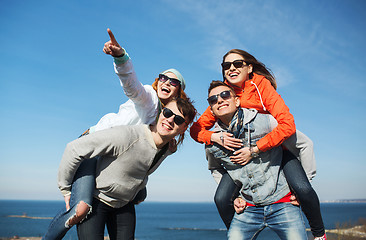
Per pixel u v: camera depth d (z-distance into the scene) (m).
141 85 3.15
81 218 2.72
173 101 3.12
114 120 3.37
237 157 3.31
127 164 2.82
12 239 37.56
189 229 75.69
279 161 3.33
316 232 3.20
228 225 3.75
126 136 2.78
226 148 3.37
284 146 3.42
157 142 3.00
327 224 50.75
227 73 3.67
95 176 2.88
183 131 3.28
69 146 2.72
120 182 2.85
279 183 3.30
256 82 3.51
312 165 3.24
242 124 3.32
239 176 3.43
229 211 3.64
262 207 3.36
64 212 2.73
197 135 3.63
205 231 69.75
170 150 3.33
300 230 3.13
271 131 3.21
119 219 3.16
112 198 2.92
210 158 3.71
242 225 3.43
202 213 192.62
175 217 144.38
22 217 110.06
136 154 2.83
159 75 3.74
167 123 2.93
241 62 3.57
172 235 58.91
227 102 3.34
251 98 3.49
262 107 3.43
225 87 3.40
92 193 2.79
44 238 2.82
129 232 3.19
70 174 2.77
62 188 2.83
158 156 3.12
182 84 3.78
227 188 3.56
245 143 3.33
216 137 3.40
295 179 3.13
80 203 2.66
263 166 3.30
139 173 2.95
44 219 97.81
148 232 66.56
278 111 3.13
